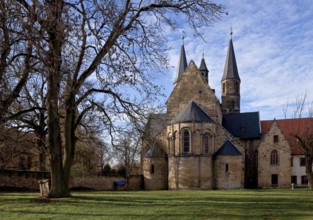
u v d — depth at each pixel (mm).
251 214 18578
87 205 21625
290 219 16953
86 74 24266
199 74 60375
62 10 17266
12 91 18406
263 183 62656
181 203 23719
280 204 24062
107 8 20344
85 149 48000
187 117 54531
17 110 25531
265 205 23203
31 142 39844
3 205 21484
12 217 17000
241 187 54188
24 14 16172
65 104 25375
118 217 17016
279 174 62188
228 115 70312
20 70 17375
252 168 65125
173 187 54188
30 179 39500
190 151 53969
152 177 57688
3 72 16391
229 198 29266
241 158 54750
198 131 54062
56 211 19062
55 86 23516
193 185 53188
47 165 44875
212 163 54531
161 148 58781
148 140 28375
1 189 36594
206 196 31797
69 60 19953
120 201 24328
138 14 23984
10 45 16062
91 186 49781
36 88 23516
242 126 67750
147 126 28516
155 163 58000
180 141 54469
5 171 37875
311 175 47281
